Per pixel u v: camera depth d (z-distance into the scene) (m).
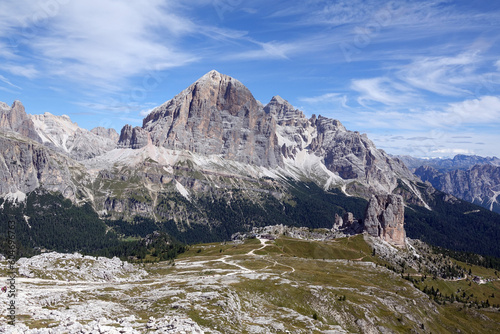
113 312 108.19
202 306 127.25
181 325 86.44
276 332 120.75
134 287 156.25
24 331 69.88
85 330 71.31
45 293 122.00
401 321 191.88
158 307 123.00
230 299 143.25
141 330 82.75
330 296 184.00
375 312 188.25
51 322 84.19
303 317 147.62
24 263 183.62
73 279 169.62
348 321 171.12
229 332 108.62
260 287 181.75
